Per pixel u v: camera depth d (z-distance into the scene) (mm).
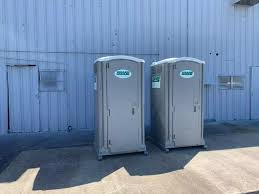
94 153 5645
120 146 5344
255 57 9516
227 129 7934
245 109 9531
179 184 3900
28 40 7535
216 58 9109
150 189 3744
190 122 5793
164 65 5688
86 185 3938
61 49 7746
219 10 9047
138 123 5449
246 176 4180
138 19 8234
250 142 6371
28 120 7645
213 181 3994
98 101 5289
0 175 4406
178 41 8648
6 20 7387
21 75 7555
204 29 8914
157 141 6152
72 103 7898
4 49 7406
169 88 5664
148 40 8352
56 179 4199
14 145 6332
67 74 7828
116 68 5281
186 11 8680
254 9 9438
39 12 7555
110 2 7980
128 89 5363
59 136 7254
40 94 7691
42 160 5188
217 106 9219
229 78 9305
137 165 4816
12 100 7527
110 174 4387
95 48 7957
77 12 7785
